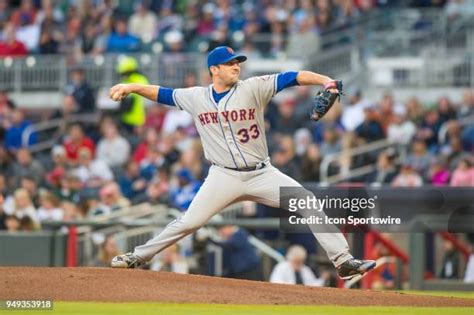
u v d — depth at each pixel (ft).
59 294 103.96
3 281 107.24
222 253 166.50
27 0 290.97
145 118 248.73
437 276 168.45
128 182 218.38
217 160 109.09
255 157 108.68
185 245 168.04
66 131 249.34
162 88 110.93
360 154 213.87
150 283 108.06
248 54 268.00
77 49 281.33
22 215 179.22
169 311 97.40
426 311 101.71
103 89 257.75
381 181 202.90
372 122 220.02
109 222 172.86
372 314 98.68
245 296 106.22
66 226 175.01
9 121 250.98
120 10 295.69
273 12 276.82
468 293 154.51
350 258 109.09
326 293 109.60
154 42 275.80
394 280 164.14
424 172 212.23
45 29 280.31
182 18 288.30
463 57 259.39
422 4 277.85
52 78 271.90
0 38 292.20
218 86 108.37
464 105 237.66
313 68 265.54
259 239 170.91
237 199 109.91
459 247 166.61
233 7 287.28
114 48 274.77
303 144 224.12
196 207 109.81
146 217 185.98
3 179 202.69
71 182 207.31
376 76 263.29
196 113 109.09
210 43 261.03
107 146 234.58
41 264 172.55
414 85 261.44
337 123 229.45
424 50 261.65
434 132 225.56
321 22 273.54
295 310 100.07
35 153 249.75
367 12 273.75
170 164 220.43
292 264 161.07
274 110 236.43
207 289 107.65
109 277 109.09
